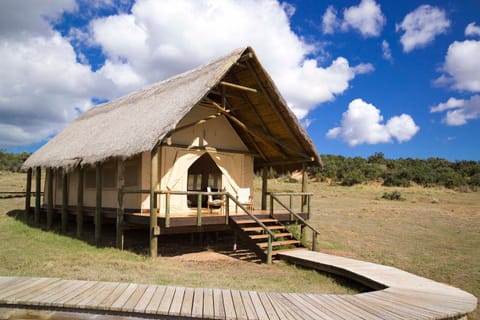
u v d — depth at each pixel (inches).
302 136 522.6
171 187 490.3
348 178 1870.1
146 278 304.7
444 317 221.1
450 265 426.6
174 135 501.0
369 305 236.2
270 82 476.7
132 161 495.8
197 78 467.8
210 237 573.0
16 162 1969.7
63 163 553.9
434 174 1952.5
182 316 205.5
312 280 345.4
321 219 828.0
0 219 714.2
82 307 210.2
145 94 598.5
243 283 311.4
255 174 700.0
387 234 647.8
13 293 228.5
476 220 850.1
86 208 602.9
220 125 557.9
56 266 342.6
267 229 422.3
